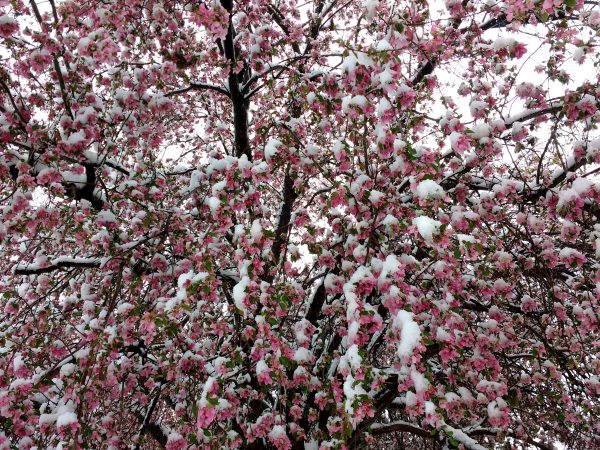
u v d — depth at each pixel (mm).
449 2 4172
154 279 4391
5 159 3596
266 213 4125
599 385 4008
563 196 3320
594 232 3406
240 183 3281
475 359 3648
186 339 4277
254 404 4230
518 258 4203
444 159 4355
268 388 3764
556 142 3551
